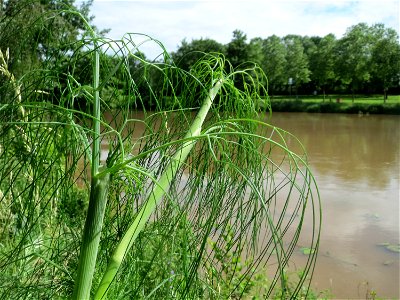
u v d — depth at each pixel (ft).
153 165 3.54
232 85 3.92
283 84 160.45
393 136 57.31
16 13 3.48
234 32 106.11
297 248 15.17
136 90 3.38
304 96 169.68
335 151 43.78
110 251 3.58
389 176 30.32
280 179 21.54
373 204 22.35
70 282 3.53
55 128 3.16
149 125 3.69
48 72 3.06
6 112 3.09
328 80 155.22
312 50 172.96
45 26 3.54
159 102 3.77
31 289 3.54
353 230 17.81
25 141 3.65
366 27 129.39
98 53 2.95
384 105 104.99
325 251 15.20
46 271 4.06
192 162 3.80
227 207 3.72
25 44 3.41
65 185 3.61
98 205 2.72
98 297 2.82
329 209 20.71
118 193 3.60
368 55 128.57
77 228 4.04
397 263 14.53
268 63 149.48
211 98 3.57
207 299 3.98
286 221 17.30
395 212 20.77
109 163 2.92
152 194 2.97
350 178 29.66
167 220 3.67
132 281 3.67
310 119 90.99
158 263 3.64
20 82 3.34
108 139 3.33
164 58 3.39
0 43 3.47
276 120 88.02
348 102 127.03
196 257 3.17
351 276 13.50
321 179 29.25
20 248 3.35
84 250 2.71
